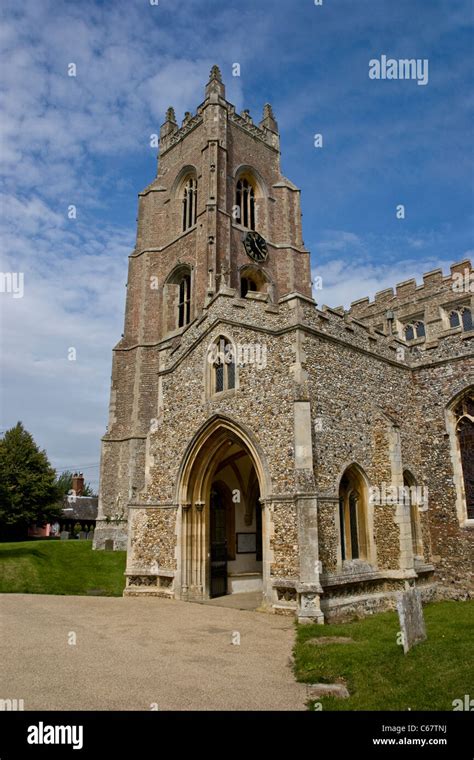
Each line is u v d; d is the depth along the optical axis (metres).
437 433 18.86
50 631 11.35
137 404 32.38
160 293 36.56
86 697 7.23
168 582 17.02
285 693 7.49
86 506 59.81
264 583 13.97
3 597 16.22
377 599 14.77
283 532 13.81
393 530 15.72
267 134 42.78
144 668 8.67
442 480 18.39
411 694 7.26
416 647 9.60
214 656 9.48
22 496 43.00
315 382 15.15
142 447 31.14
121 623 12.46
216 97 37.50
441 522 18.12
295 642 10.55
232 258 35.62
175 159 40.62
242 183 40.00
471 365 18.44
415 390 19.69
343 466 15.16
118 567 22.61
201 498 17.25
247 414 15.64
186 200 39.03
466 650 9.24
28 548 23.27
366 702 7.02
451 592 17.36
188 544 16.84
